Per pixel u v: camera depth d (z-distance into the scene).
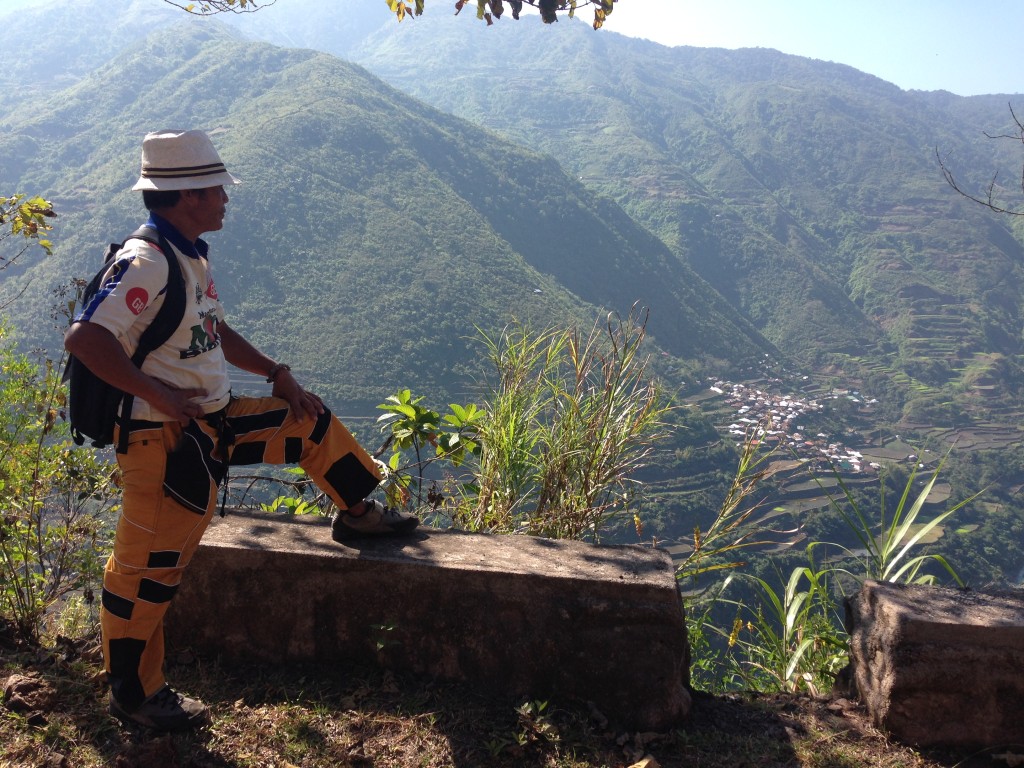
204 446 2.18
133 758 2.13
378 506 2.75
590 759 2.30
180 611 2.69
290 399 2.44
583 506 3.54
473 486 3.82
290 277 164.50
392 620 2.59
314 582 2.62
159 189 2.11
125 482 2.17
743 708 2.67
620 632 2.47
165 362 2.13
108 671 2.28
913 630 2.45
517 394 3.76
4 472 2.87
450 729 2.37
